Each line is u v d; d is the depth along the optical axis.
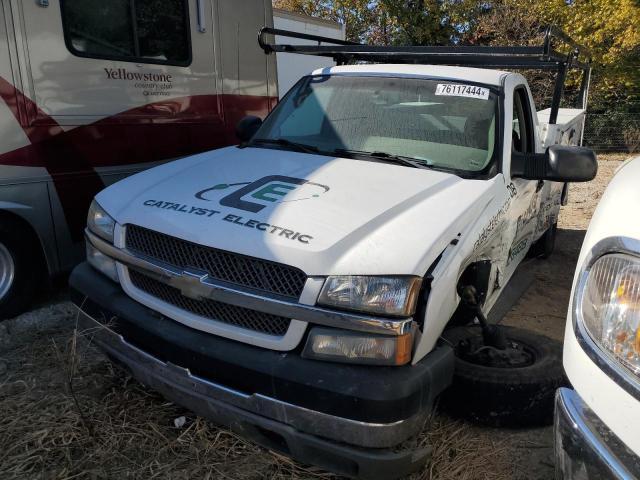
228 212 2.85
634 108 17.64
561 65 5.25
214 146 5.82
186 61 5.43
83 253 4.91
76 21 4.55
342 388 2.35
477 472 2.94
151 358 2.83
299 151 3.90
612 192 2.10
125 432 3.09
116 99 4.89
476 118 3.80
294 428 2.47
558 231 8.45
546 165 3.71
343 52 4.69
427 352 2.61
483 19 18.20
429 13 19.08
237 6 5.88
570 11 16.48
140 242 2.96
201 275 2.67
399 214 2.86
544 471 2.97
